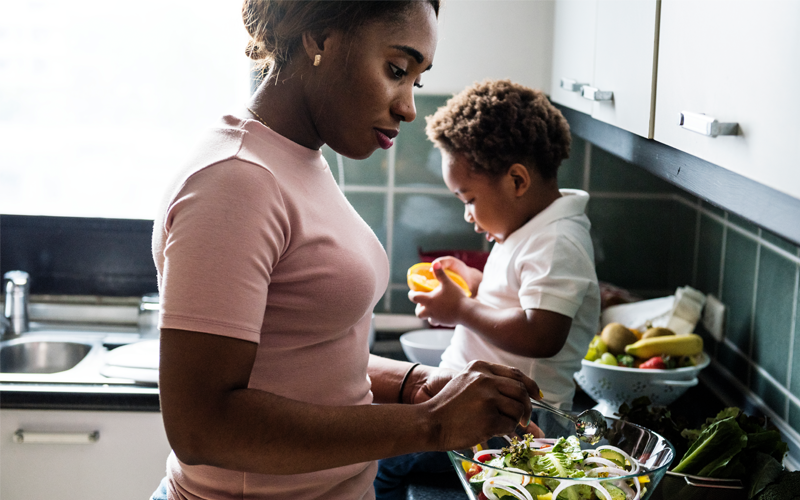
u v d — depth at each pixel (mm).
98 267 2051
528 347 1229
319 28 767
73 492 1577
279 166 783
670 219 2045
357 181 2021
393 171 2016
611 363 1516
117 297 2059
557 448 925
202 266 683
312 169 835
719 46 822
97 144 2059
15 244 2027
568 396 1349
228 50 2023
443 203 2035
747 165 750
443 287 1340
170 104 2055
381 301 2088
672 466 1102
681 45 938
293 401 720
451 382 774
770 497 931
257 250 709
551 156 1341
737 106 775
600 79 1325
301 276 780
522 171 1307
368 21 755
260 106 831
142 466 1568
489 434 750
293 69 807
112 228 2029
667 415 1182
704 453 1002
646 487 844
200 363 678
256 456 698
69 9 1974
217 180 714
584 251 1281
